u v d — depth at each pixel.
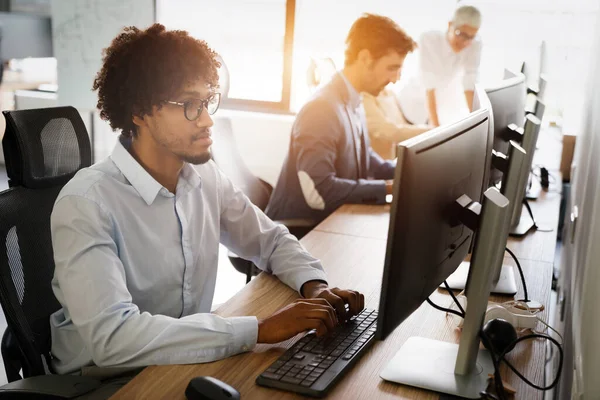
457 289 1.76
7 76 5.15
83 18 4.53
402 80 4.12
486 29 3.99
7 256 1.52
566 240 3.27
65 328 1.55
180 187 1.62
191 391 1.17
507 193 1.55
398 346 1.44
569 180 3.80
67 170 1.73
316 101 2.94
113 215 1.48
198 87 1.50
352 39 2.96
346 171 3.01
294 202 3.03
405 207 1.08
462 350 1.29
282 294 1.71
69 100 4.68
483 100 1.65
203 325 1.36
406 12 4.18
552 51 3.85
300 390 1.23
